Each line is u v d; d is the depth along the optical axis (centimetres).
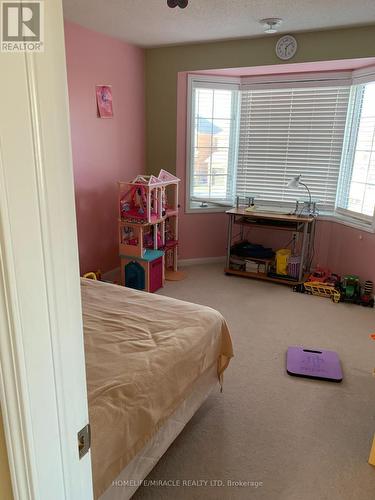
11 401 54
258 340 281
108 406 132
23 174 48
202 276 412
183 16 287
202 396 195
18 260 49
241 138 430
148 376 150
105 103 352
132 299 216
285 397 218
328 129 393
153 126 412
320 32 325
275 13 280
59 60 50
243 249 410
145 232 383
